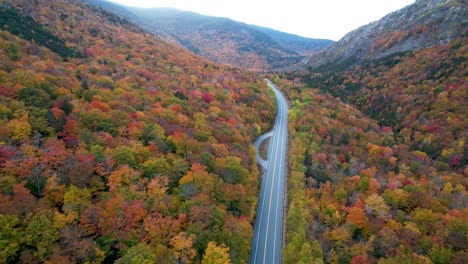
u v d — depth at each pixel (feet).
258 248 197.77
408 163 336.90
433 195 267.18
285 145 372.58
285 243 203.31
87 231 137.39
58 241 127.44
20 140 176.65
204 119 309.63
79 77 324.19
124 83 347.56
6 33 357.20
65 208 140.26
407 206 233.96
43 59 352.49
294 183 248.11
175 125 265.95
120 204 148.46
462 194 266.36
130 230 143.02
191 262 140.77
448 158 369.71
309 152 309.42
